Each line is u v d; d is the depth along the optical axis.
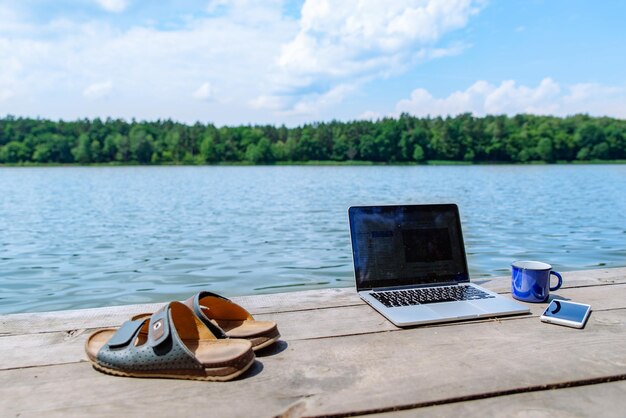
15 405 1.24
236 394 1.28
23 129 98.56
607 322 1.86
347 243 9.34
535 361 1.49
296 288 5.82
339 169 75.19
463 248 2.42
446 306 1.99
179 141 101.31
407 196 22.66
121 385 1.35
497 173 53.78
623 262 7.25
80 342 1.70
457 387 1.31
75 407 1.22
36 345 1.66
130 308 2.10
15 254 8.48
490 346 1.62
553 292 2.29
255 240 9.80
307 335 1.74
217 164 100.06
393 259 2.31
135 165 97.75
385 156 94.69
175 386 1.33
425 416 1.17
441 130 92.00
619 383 1.36
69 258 8.05
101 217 14.48
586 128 87.56
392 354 1.55
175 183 37.19
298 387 1.32
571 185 31.19
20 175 55.31
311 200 20.77
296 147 98.62
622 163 87.56
